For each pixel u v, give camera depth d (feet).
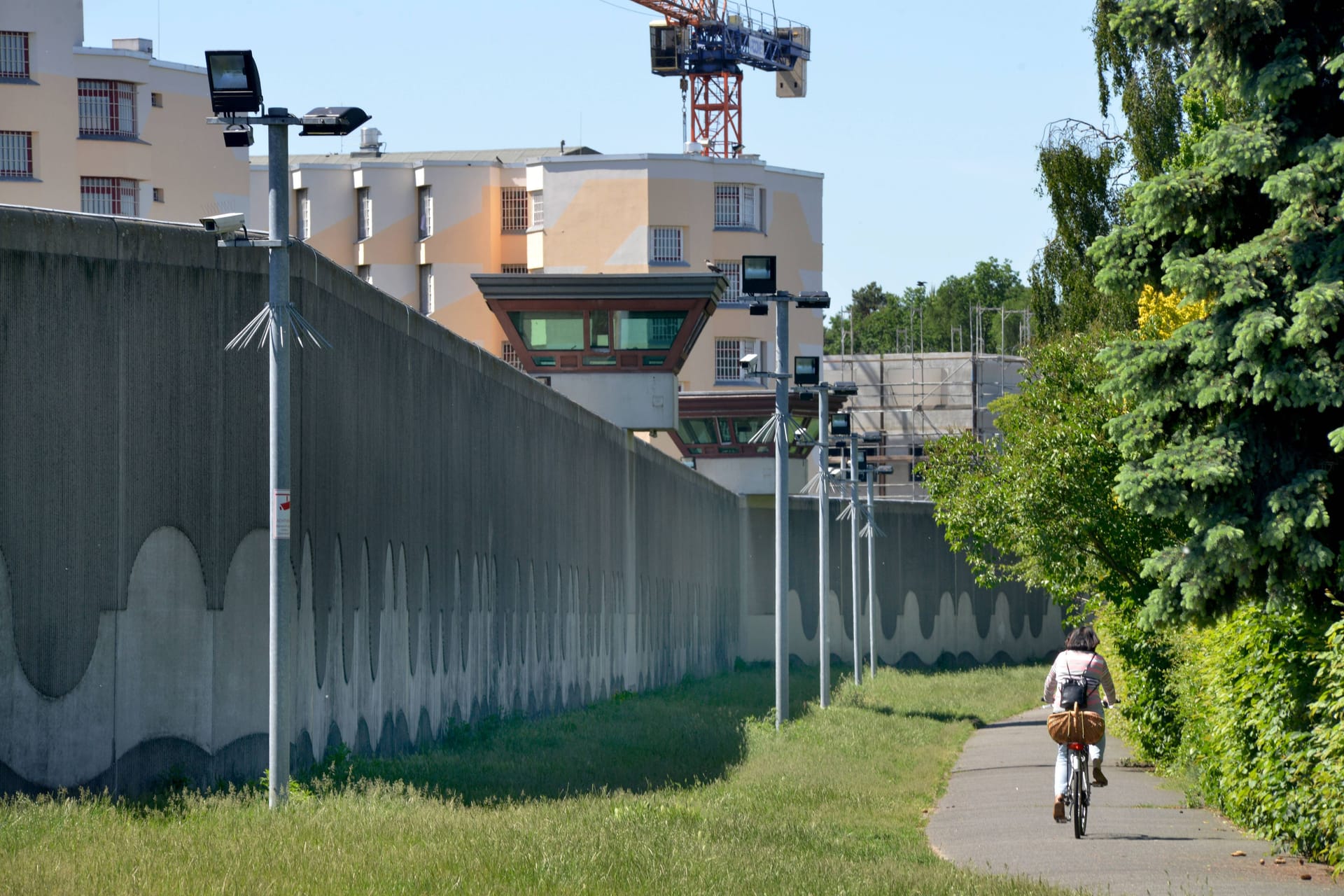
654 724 408.26
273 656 206.49
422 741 322.14
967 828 233.96
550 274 642.22
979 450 470.39
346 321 278.26
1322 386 184.03
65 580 218.18
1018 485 404.57
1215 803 245.65
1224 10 193.67
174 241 235.61
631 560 585.22
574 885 147.74
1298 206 190.29
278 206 208.13
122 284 227.61
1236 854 198.18
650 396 651.66
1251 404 194.59
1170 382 197.36
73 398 220.43
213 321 240.53
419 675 322.55
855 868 172.14
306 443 256.52
